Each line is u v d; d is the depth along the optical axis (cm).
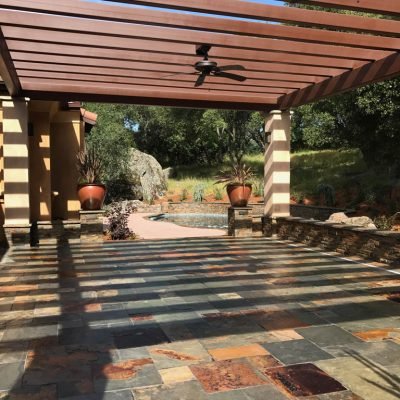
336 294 498
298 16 472
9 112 797
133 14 479
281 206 974
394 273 605
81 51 612
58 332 378
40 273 612
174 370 303
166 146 2906
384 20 504
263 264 674
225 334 372
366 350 336
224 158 2755
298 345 347
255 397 265
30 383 285
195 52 611
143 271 625
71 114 1026
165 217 1738
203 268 645
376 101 1054
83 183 911
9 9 448
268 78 751
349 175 1759
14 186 810
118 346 346
